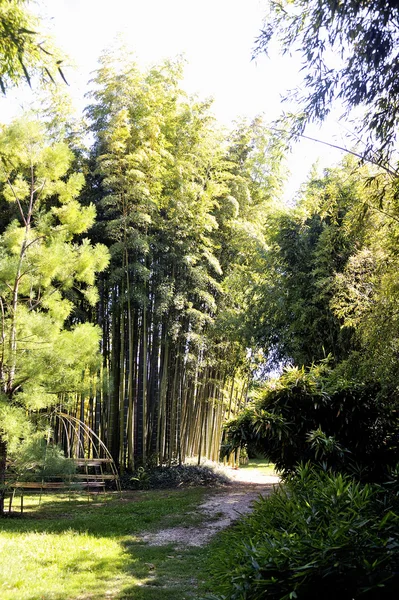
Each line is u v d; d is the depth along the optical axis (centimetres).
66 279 811
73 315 1120
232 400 1313
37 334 742
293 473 564
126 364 1147
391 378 539
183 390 1212
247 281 1152
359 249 789
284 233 995
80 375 788
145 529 680
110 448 1131
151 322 1182
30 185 829
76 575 468
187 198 1127
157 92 1132
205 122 1157
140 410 1165
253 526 358
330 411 564
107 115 1123
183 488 1066
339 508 284
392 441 555
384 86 379
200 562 521
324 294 860
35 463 714
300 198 1078
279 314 993
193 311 1120
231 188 1234
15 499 959
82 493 1008
